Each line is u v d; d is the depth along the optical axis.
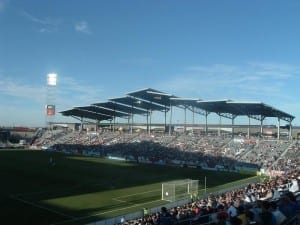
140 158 107.06
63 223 42.38
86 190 61.16
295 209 15.13
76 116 150.00
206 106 108.81
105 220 40.62
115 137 134.12
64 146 133.00
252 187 41.22
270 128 134.38
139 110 136.62
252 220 13.82
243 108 102.69
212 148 107.69
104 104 127.44
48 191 59.31
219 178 78.81
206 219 21.12
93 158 110.00
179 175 81.19
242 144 106.31
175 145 114.75
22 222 42.19
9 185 62.88
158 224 22.16
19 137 167.62
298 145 97.62
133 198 56.06
